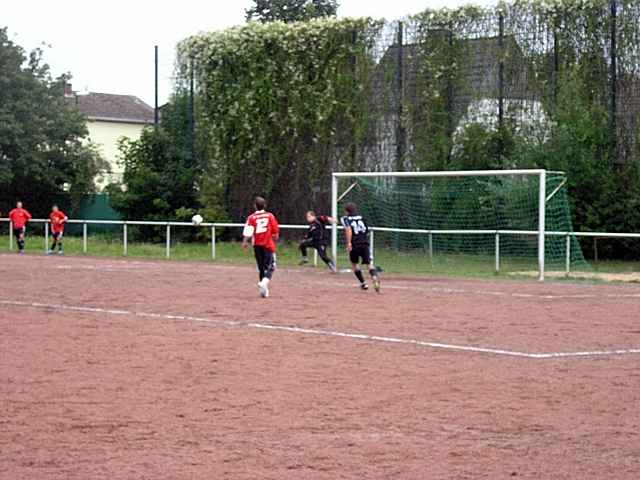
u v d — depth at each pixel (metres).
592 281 26.16
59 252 38.44
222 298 20.56
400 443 8.55
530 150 34.88
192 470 7.66
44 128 53.38
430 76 38.72
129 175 45.19
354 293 22.00
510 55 37.25
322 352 13.55
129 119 76.19
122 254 37.34
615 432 9.00
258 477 7.47
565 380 11.55
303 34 41.56
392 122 39.72
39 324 16.39
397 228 32.81
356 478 7.46
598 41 35.75
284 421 9.38
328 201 41.19
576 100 34.91
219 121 43.47
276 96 42.16
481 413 9.77
